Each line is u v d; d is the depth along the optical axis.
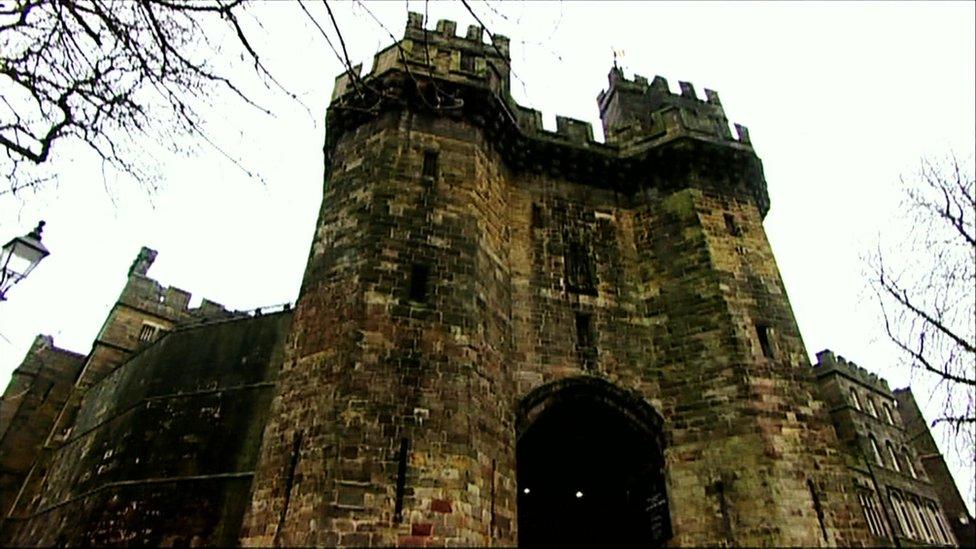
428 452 13.61
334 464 12.88
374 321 15.10
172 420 17.88
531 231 20.59
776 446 16.14
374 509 12.55
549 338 18.36
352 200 18.00
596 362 18.33
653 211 22.02
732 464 16.12
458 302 16.22
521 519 22.56
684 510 16.05
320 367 14.68
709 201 21.66
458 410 14.47
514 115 22.75
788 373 17.88
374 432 13.48
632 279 20.66
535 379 17.41
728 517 15.44
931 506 38.66
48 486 21.30
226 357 19.16
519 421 16.38
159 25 10.14
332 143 21.09
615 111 27.83
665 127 23.56
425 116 19.86
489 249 18.38
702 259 19.95
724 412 16.98
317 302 16.16
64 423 25.22
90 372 27.61
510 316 18.30
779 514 15.02
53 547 16.33
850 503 15.85
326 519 12.19
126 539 15.13
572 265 20.41
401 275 16.19
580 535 21.62
